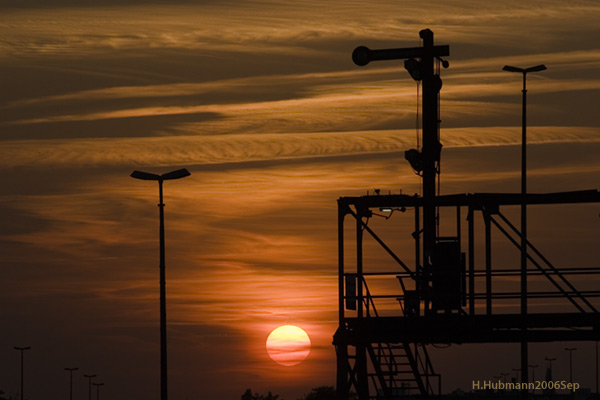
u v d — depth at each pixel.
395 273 168.12
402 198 165.75
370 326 167.25
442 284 167.50
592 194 160.62
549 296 166.25
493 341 165.88
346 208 168.88
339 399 166.75
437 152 172.88
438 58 177.12
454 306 167.12
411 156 172.50
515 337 165.88
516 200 163.62
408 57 175.75
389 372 168.75
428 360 168.12
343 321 168.38
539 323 165.88
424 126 173.75
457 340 166.25
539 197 162.62
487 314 165.38
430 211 169.00
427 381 168.12
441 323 166.50
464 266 168.50
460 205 164.75
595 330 164.62
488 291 165.50
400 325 167.12
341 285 169.00
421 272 168.12
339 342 167.88
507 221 166.25
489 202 164.00
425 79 174.75
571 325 165.50
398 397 168.25
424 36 175.88
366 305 168.62
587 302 164.75
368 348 169.25
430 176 172.50
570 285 166.12
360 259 168.88
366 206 167.88
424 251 168.75
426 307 167.62
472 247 165.00
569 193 161.50
